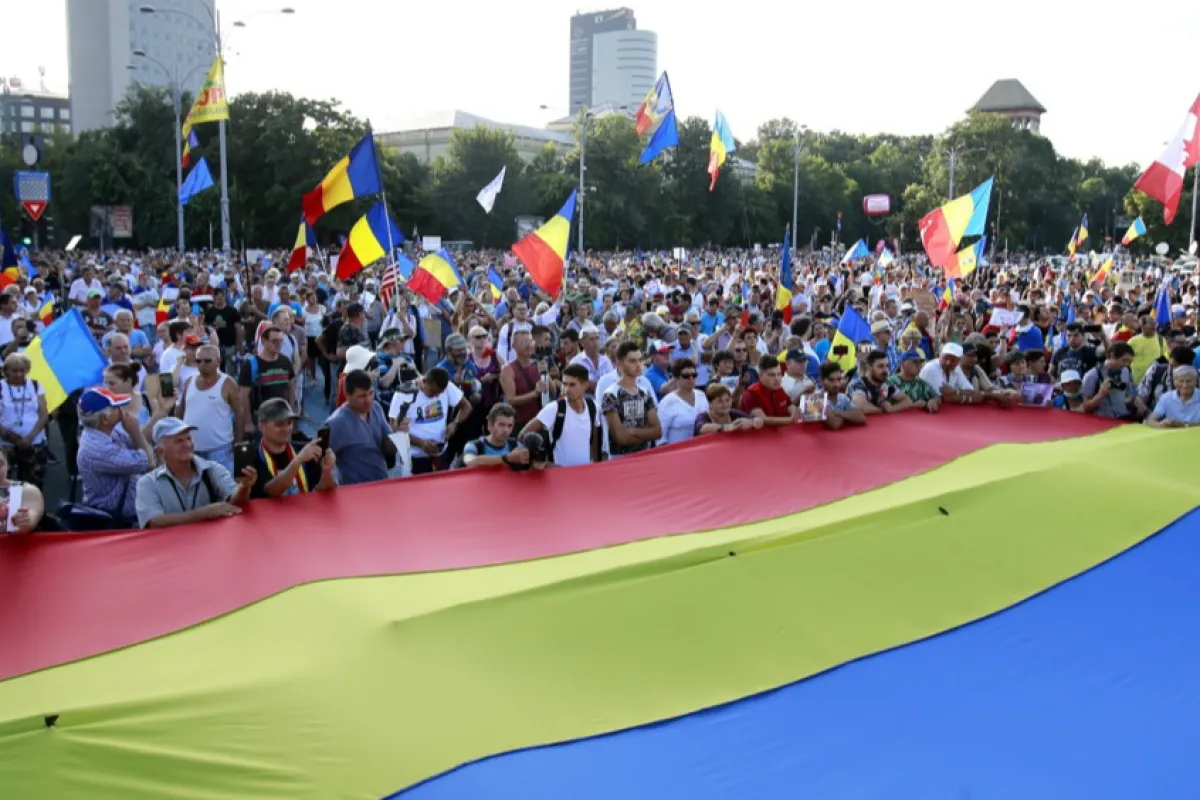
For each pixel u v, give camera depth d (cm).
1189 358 1040
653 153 3006
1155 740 456
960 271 1659
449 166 8269
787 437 862
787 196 9869
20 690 423
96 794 359
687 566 571
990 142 9512
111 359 990
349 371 785
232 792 368
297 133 6925
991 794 408
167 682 434
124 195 6812
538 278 1308
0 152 7906
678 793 398
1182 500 754
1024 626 569
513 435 987
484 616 496
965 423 966
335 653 460
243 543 588
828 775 417
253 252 4450
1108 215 10931
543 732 430
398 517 645
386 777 388
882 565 614
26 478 920
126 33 13662
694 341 1276
